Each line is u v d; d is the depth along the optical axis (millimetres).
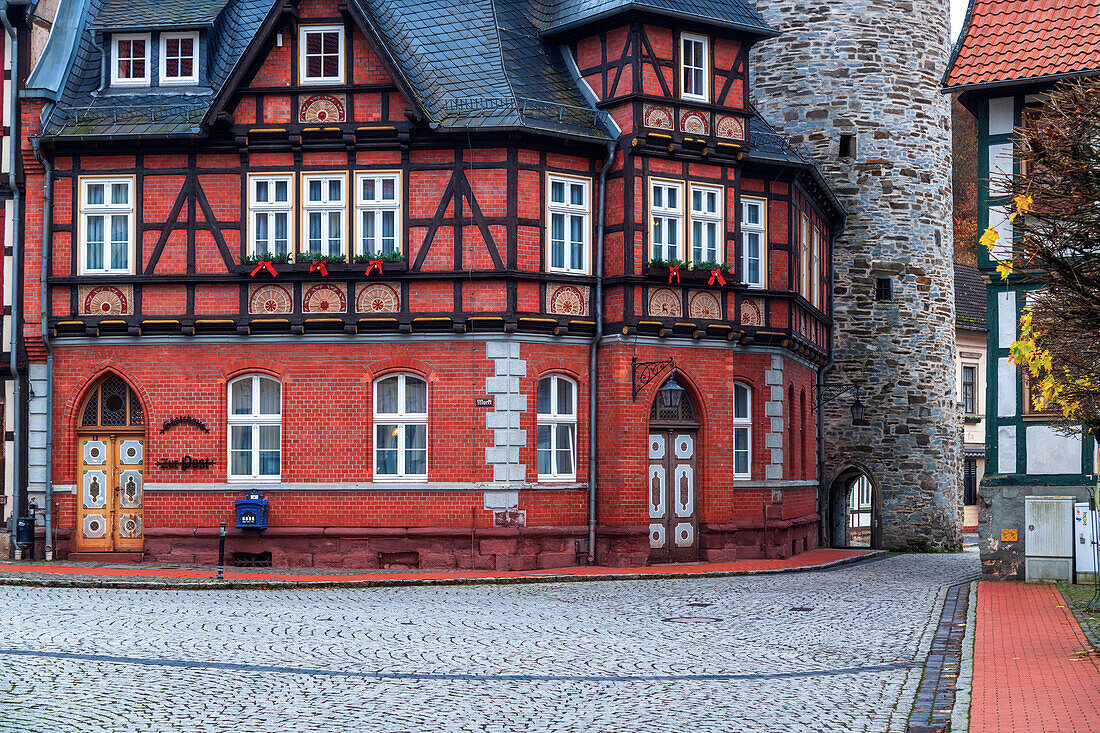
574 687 11562
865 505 45844
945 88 21797
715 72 24891
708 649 13945
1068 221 11922
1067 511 21062
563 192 23750
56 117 23688
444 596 19172
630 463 23547
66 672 11711
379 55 22734
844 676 12242
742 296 26219
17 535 23188
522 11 25453
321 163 23312
